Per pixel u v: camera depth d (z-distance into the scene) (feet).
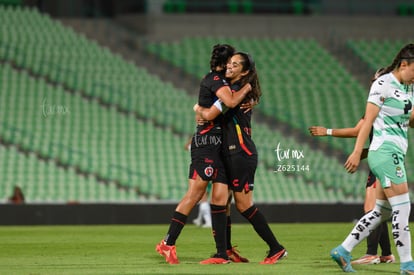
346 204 249.55
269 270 97.91
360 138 91.30
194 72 380.99
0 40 364.58
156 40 400.67
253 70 106.52
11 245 150.10
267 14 429.38
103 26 401.70
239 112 106.63
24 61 354.74
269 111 360.07
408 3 446.19
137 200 293.23
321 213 247.70
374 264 109.19
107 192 292.40
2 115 321.52
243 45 403.34
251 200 107.55
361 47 416.46
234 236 172.96
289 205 245.86
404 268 91.91
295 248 139.33
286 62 396.57
